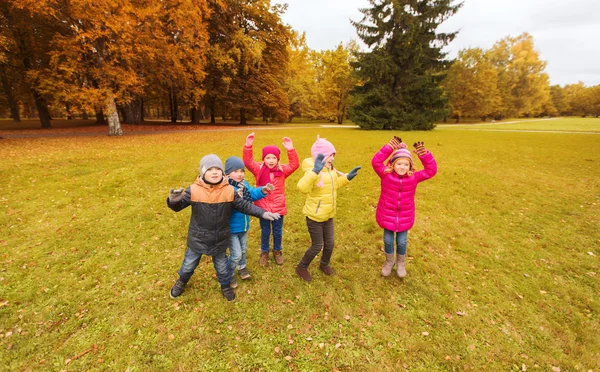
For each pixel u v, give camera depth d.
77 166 8.67
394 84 30.12
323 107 47.44
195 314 2.98
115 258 4.03
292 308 3.11
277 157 3.55
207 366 2.42
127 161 9.62
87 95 14.96
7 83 21.72
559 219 5.73
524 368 2.47
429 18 27.80
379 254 4.33
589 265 4.09
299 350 2.60
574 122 48.31
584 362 2.54
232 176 3.16
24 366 2.37
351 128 31.75
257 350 2.59
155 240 4.58
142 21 15.73
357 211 6.02
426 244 4.69
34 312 2.97
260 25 30.92
